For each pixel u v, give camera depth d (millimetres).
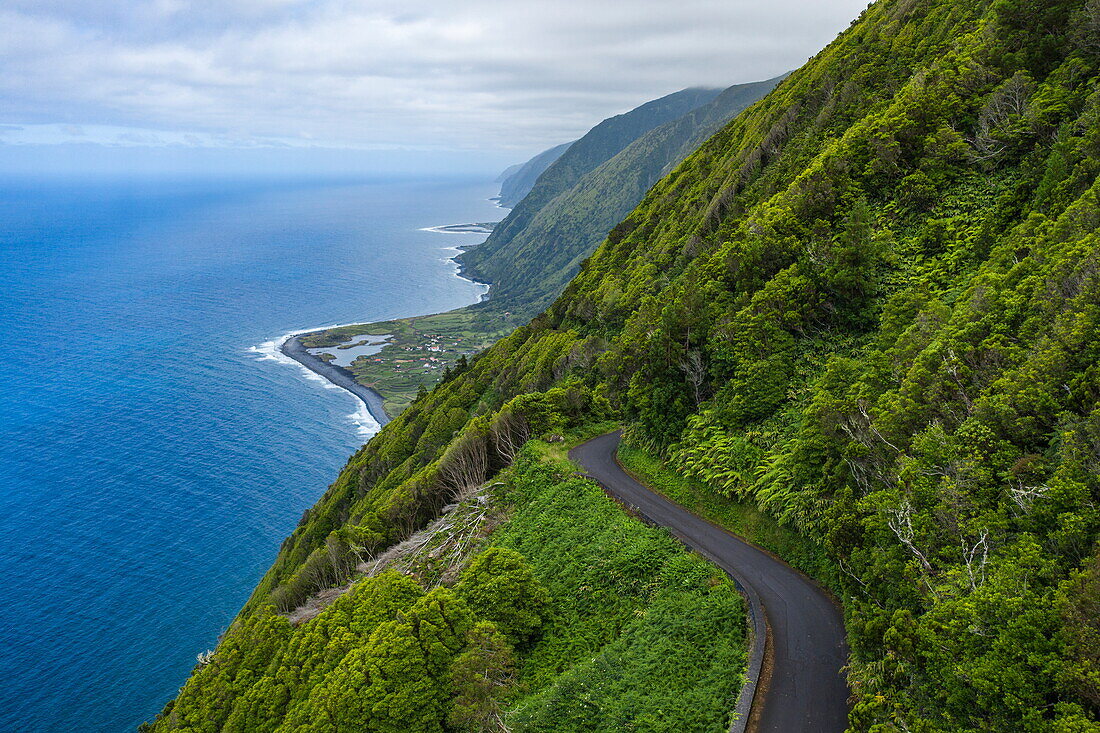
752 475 37844
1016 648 17578
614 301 84375
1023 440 24359
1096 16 45969
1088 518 19516
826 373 38844
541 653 32781
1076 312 25812
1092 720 15898
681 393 47781
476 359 130000
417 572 45125
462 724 29062
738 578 31562
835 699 23703
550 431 57156
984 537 21234
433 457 74875
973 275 40062
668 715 24312
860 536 26328
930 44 67500
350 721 29781
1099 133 37156
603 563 36188
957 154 50156
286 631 41719
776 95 108500
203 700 39625
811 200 54562
